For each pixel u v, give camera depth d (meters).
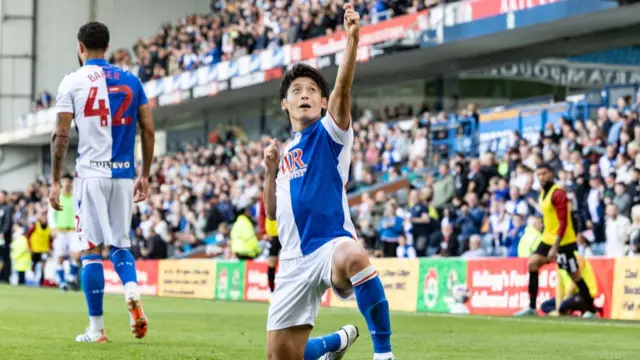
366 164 27.56
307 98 5.95
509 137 25.72
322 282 5.73
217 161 34.50
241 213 25.77
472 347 10.06
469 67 28.00
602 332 12.16
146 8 43.56
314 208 5.73
